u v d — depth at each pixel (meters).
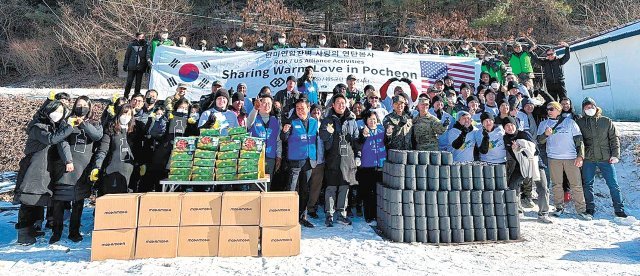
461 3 23.33
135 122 6.26
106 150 5.76
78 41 23.50
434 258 4.83
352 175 6.40
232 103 6.72
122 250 4.75
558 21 22.22
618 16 22.17
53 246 5.35
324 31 24.05
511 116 7.14
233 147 5.61
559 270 4.43
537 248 5.40
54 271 4.34
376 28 25.20
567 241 5.72
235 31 24.08
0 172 9.46
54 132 5.45
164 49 10.77
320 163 6.55
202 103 7.98
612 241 5.71
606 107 14.34
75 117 5.65
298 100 6.47
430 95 8.61
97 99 13.68
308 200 6.82
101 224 4.76
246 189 6.47
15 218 6.88
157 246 4.80
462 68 11.14
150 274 4.22
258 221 4.96
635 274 4.34
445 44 20.06
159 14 23.33
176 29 24.34
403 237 5.59
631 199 7.85
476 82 11.08
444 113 7.67
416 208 5.68
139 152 6.33
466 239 5.68
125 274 4.26
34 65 24.86
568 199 7.83
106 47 23.72
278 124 6.61
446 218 5.66
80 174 5.61
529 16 22.25
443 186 5.76
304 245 5.35
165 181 5.32
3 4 27.56
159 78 10.61
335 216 7.00
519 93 8.76
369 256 4.87
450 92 8.57
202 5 26.59
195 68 10.69
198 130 6.53
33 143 5.49
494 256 5.00
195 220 4.91
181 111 6.57
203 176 5.41
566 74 16.11
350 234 5.98
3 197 8.06
